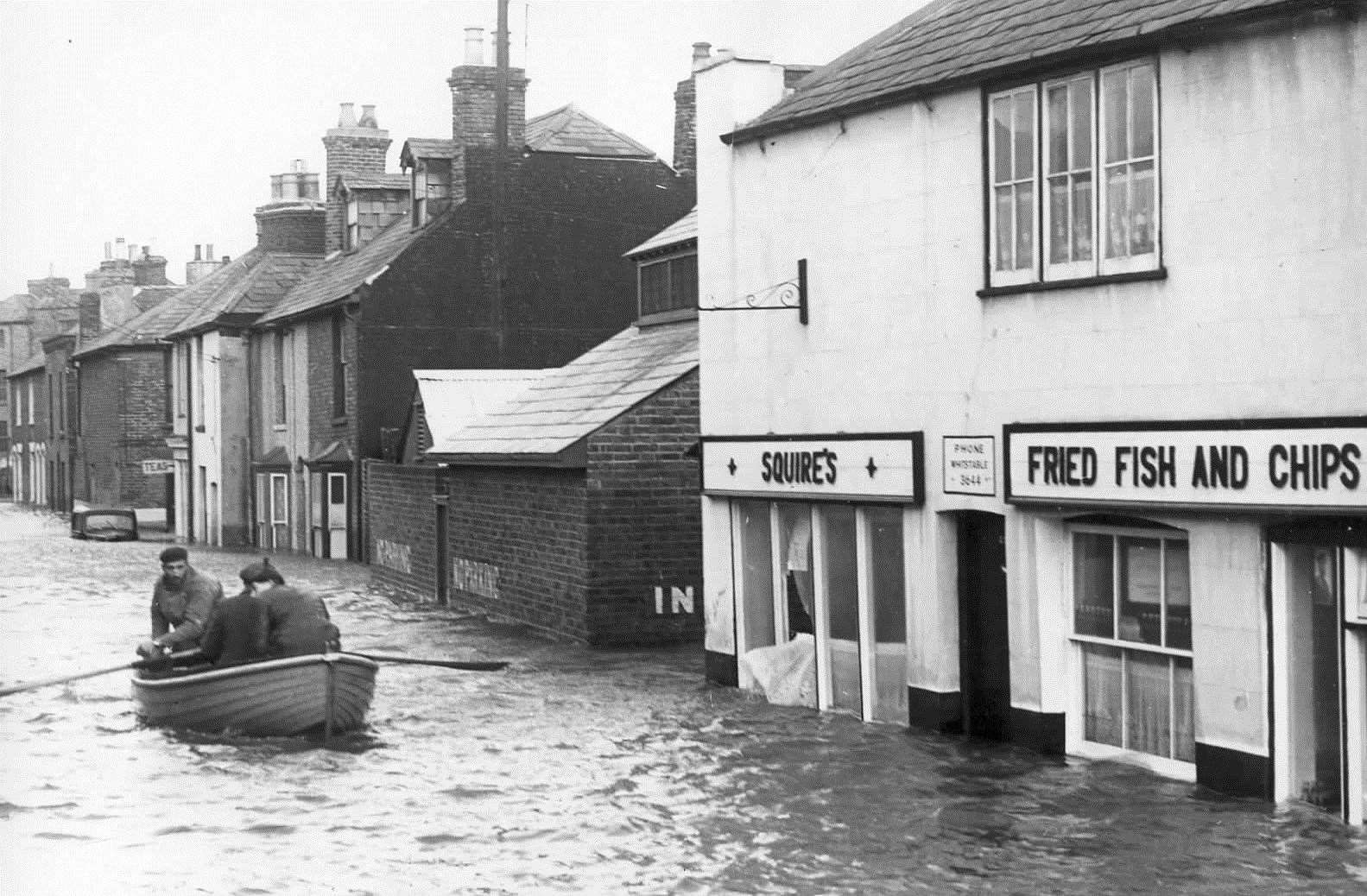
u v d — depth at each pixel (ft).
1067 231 60.13
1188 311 55.01
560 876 47.24
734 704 76.43
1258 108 52.65
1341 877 44.65
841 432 71.72
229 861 49.37
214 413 227.40
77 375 315.78
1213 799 53.36
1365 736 49.62
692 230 115.85
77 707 79.82
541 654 94.63
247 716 69.87
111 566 181.57
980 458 63.72
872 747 64.69
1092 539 60.44
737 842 50.55
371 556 147.95
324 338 187.52
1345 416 49.37
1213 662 54.19
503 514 111.55
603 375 112.98
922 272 66.90
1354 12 49.62
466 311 170.71
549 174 171.83
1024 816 52.44
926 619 67.05
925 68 67.77
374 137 211.82
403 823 54.08
